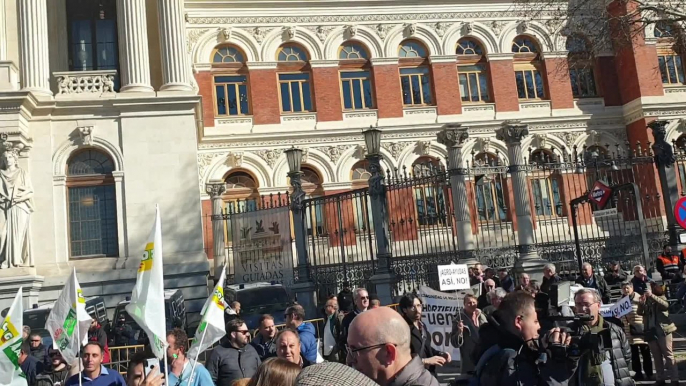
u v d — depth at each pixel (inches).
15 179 829.2
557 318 219.6
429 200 1278.3
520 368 197.8
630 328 502.6
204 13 1305.4
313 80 1336.1
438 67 1380.4
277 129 1304.1
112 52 1010.1
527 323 201.6
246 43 1321.4
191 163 901.2
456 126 748.6
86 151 892.6
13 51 904.3
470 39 1407.5
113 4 1022.4
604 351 236.4
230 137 1278.3
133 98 893.2
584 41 1414.9
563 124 1396.4
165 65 932.6
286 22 1339.8
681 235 791.7
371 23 1369.3
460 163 744.3
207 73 1295.5
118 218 876.6
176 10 944.9
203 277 868.6
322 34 1349.7
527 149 1376.7
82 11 1013.2
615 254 866.1
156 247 277.3
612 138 1406.3
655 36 1398.9
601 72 1430.9
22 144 844.6
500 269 727.7
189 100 908.6
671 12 956.0
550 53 1414.9
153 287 272.4
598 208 930.1
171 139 901.8
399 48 1386.6
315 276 820.6
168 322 719.1
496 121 1368.1
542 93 1414.9
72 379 301.3
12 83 860.6
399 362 163.2
